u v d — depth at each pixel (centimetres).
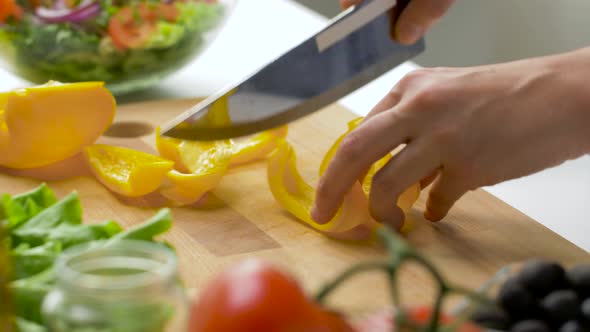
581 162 139
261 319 55
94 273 65
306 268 102
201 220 113
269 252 105
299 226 113
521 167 107
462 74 109
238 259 103
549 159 107
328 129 147
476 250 108
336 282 58
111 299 61
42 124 122
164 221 91
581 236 116
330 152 123
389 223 108
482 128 105
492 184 108
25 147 123
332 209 106
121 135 141
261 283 57
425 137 105
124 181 119
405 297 94
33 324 76
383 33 116
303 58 115
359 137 104
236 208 118
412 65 179
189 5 150
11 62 153
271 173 116
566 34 228
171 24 150
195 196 118
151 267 66
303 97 116
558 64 110
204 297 58
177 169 129
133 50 150
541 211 123
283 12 212
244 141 135
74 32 146
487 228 114
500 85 107
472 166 106
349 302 91
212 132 117
